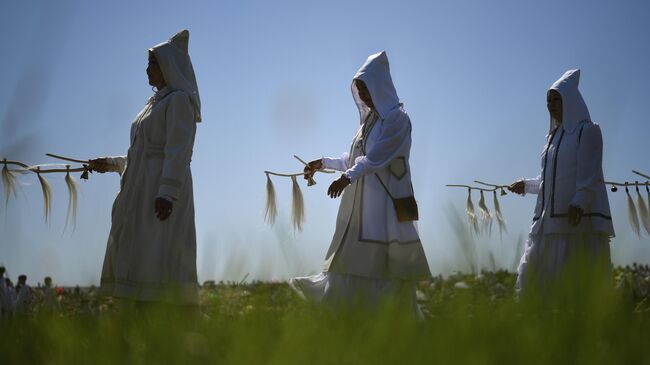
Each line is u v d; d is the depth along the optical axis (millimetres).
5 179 4984
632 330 2090
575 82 6598
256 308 2334
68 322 2410
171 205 4977
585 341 1906
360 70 5805
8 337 2307
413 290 5543
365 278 5426
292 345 1845
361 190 5609
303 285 5434
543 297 2299
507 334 1949
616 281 6723
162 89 5297
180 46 5375
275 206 6211
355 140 6008
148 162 5152
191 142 5191
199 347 1982
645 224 6852
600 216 6266
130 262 4980
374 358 1810
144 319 2424
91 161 5648
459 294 2215
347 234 5551
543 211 6473
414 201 5602
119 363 1918
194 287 4969
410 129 5715
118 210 5160
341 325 2168
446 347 1792
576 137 6402
